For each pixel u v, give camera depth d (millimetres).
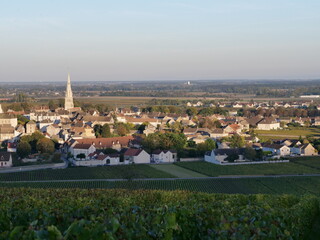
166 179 106188
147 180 104438
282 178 107750
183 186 99125
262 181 104688
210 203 40062
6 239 18406
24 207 34250
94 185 97688
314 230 36375
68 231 17422
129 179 101938
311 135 197000
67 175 109000
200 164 128625
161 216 24969
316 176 110250
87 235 17719
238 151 135875
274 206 43000
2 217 24703
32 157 127812
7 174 108438
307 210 36938
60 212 26984
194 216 26688
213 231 23656
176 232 23922
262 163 129375
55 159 126562
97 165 124750
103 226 18844
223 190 96250
